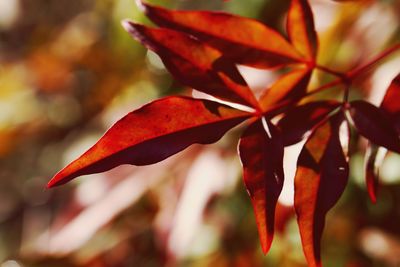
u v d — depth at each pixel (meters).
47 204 0.76
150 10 0.25
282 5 0.49
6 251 0.78
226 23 0.25
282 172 0.24
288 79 0.26
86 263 0.54
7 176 0.79
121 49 0.60
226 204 0.50
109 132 0.23
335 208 0.50
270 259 0.51
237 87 0.25
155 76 0.60
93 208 0.45
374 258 0.50
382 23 0.39
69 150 0.59
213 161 0.43
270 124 0.24
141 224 0.55
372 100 0.36
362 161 0.44
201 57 0.25
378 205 0.49
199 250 0.51
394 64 0.36
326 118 0.25
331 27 0.40
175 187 0.45
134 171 0.45
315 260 0.24
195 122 0.24
